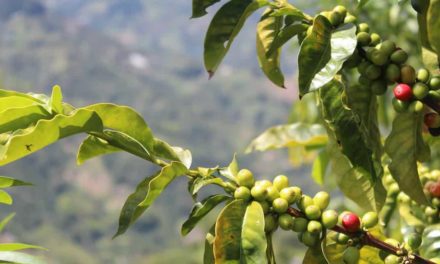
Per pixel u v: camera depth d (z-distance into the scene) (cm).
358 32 330
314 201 314
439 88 329
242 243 294
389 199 421
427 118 337
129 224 303
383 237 350
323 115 346
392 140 344
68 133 301
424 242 356
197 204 315
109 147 324
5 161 291
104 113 310
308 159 617
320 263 325
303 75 310
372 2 645
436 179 388
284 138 504
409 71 326
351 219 314
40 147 296
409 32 677
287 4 352
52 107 306
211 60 361
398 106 335
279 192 315
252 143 507
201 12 356
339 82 346
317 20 318
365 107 346
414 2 334
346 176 372
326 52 314
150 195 303
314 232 308
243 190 305
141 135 318
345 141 344
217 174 317
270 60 389
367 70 331
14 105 307
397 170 345
